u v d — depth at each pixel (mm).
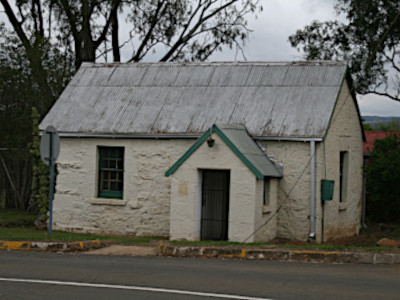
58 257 11906
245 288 8602
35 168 18547
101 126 17422
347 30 26406
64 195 17797
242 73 18141
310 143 15727
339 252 11195
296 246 12367
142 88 18516
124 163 17266
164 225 16797
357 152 19703
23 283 9039
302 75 17500
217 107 17172
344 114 17922
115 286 8789
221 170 15320
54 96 23656
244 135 15922
